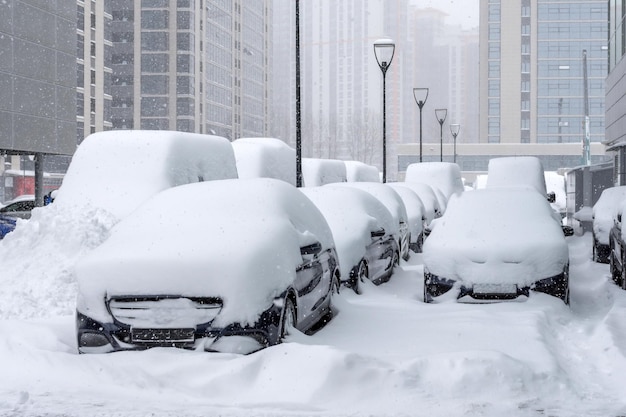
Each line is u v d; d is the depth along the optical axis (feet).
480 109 409.90
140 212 25.09
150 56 350.02
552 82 407.85
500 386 19.39
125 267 21.53
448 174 98.37
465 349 23.39
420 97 116.37
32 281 32.50
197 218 24.12
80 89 285.02
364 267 36.65
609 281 42.55
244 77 432.25
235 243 22.02
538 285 31.01
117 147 42.78
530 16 407.44
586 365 22.90
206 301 21.03
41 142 128.57
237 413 17.60
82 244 35.09
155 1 347.77
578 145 371.97
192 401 18.66
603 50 406.62
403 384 19.30
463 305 30.58
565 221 128.88
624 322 27.68
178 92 350.64
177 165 42.78
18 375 20.44
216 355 20.61
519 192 36.09
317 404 18.56
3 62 119.65
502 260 31.24
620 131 129.59
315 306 25.88
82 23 285.43
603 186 118.11
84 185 41.52
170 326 21.04
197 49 358.84
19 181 218.38
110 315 21.44
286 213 25.43
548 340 25.35
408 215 61.46
